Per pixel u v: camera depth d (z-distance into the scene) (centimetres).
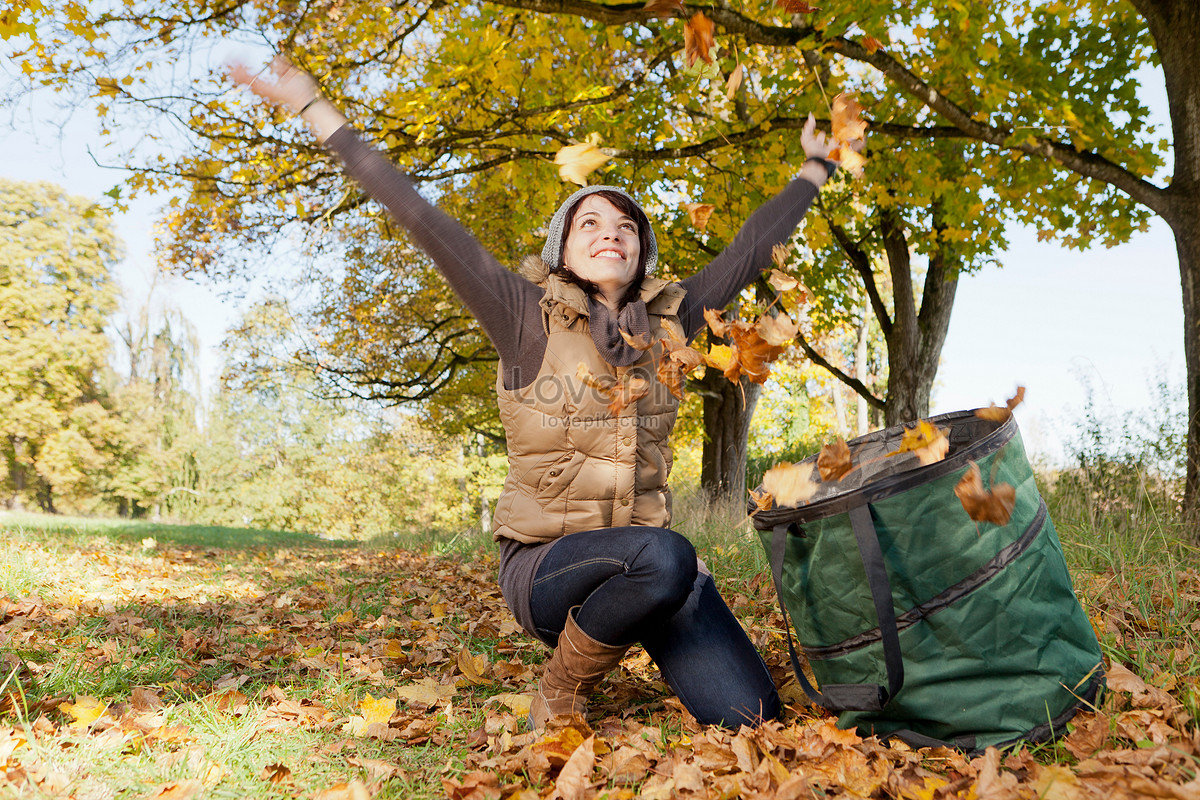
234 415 3812
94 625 324
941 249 822
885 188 696
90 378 3325
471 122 612
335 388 1298
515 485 200
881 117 631
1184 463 518
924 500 166
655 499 198
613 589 177
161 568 621
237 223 740
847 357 2311
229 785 158
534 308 193
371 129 583
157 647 285
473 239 197
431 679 243
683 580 176
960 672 166
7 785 147
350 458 3672
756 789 146
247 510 3650
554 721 186
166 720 197
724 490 1049
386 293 1238
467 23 527
